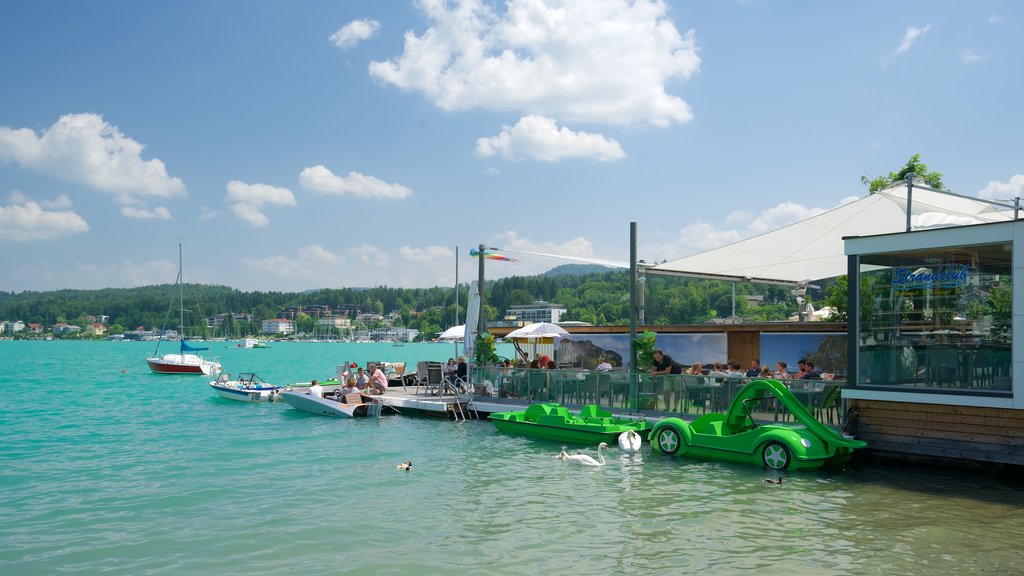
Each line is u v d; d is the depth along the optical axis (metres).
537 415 19.16
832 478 13.39
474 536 10.04
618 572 8.54
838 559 8.95
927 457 14.05
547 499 12.12
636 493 12.48
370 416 23.50
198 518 11.20
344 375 29.17
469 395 23.33
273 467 15.22
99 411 27.62
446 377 25.00
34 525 10.92
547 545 9.59
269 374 62.66
